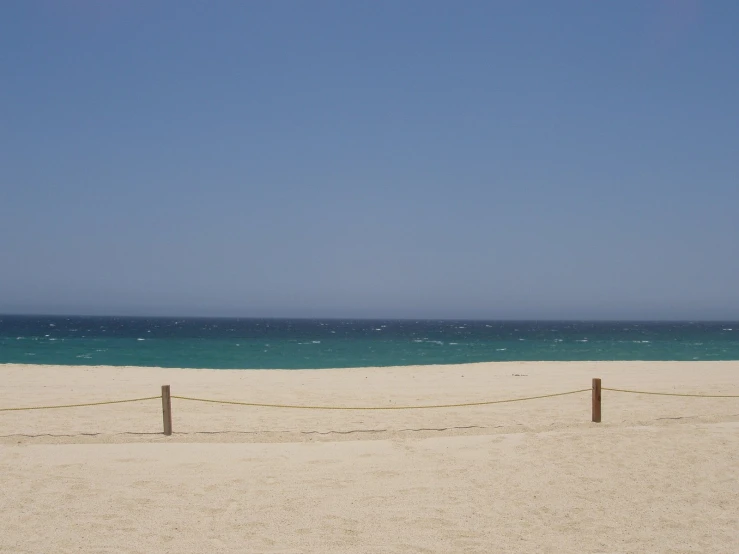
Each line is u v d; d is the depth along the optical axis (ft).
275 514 22.63
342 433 35.91
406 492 25.26
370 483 26.37
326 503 23.88
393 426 38.27
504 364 85.30
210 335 233.76
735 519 22.56
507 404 48.57
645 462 29.45
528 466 28.84
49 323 399.65
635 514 22.95
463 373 72.54
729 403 48.32
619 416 41.98
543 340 202.49
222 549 19.42
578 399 51.49
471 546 19.88
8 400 48.44
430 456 30.50
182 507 23.25
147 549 19.30
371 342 181.16
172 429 37.24
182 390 55.67
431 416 42.24
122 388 56.44
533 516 22.66
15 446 32.04
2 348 125.18
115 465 28.63
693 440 33.40
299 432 36.09
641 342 186.29
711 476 27.50
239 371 73.00
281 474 27.58
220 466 28.66
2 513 22.30
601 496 24.90
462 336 249.34
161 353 118.11
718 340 205.67
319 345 158.51
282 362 103.91
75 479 26.45
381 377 67.72
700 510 23.45
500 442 33.12
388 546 19.79
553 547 19.88
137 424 39.19
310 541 20.16
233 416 42.22
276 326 444.14
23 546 19.39
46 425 38.27
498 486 26.07
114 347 133.69
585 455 30.58
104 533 20.58
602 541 20.42
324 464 29.12
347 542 20.11
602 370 76.79
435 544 19.99
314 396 52.47
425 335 261.24
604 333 296.92
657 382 63.67
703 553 19.53
